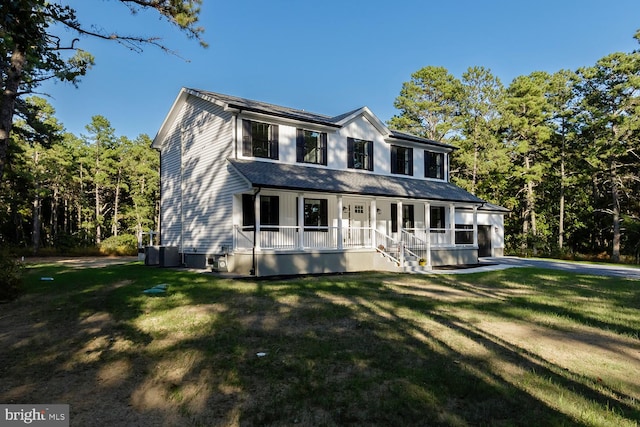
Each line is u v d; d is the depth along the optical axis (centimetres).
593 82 3061
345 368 512
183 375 498
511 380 469
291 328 702
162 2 985
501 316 799
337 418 385
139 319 771
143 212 4206
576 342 627
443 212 2386
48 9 918
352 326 714
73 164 3931
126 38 1019
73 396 445
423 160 2333
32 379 495
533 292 1125
